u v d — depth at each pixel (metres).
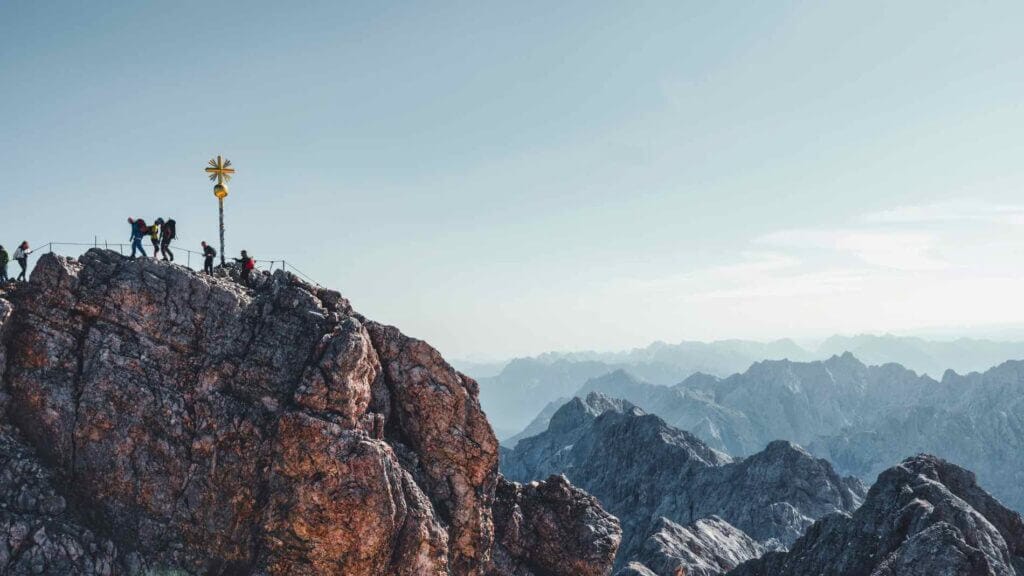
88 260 49.06
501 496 62.38
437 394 53.50
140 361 47.16
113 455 45.47
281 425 45.44
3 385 45.19
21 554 41.03
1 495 42.28
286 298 51.44
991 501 87.31
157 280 48.91
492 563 59.62
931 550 69.81
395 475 46.50
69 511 43.81
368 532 44.66
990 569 67.19
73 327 46.84
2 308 45.00
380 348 53.72
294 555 44.28
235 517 45.91
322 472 44.72
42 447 45.06
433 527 48.06
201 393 47.47
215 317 49.47
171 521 45.56
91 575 41.91
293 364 48.75
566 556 61.97
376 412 52.03
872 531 85.31
